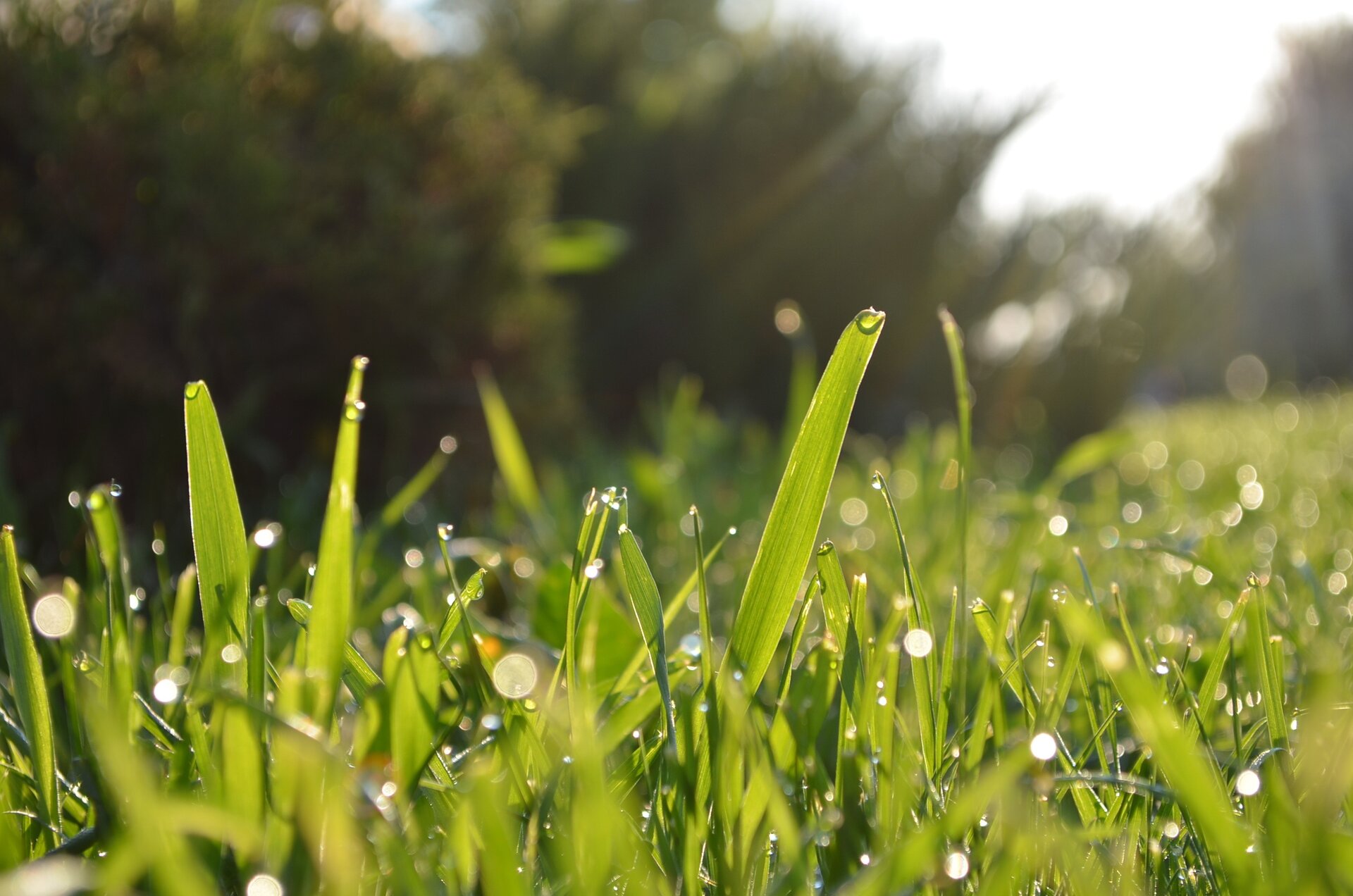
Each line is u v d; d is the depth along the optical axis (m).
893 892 0.22
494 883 0.22
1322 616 0.35
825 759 0.27
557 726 0.26
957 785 0.26
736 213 1.65
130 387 0.61
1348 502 0.63
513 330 0.81
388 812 0.23
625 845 0.23
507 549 0.47
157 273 0.63
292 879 0.22
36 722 0.25
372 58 0.77
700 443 0.99
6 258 0.59
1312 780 0.24
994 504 0.68
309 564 0.40
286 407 0.72
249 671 0.25
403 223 0.72
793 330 0.95
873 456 1.35
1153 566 0.45
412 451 0.75
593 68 1.67
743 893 0.24
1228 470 1.02
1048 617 0.34
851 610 0.27
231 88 0.67
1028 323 1.75
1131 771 0.26
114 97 0.62
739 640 0.25
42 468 0.61
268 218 0.65
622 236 1.36
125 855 0.21
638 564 0.26
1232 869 0.22
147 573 0.51
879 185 1.68
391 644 0.25
